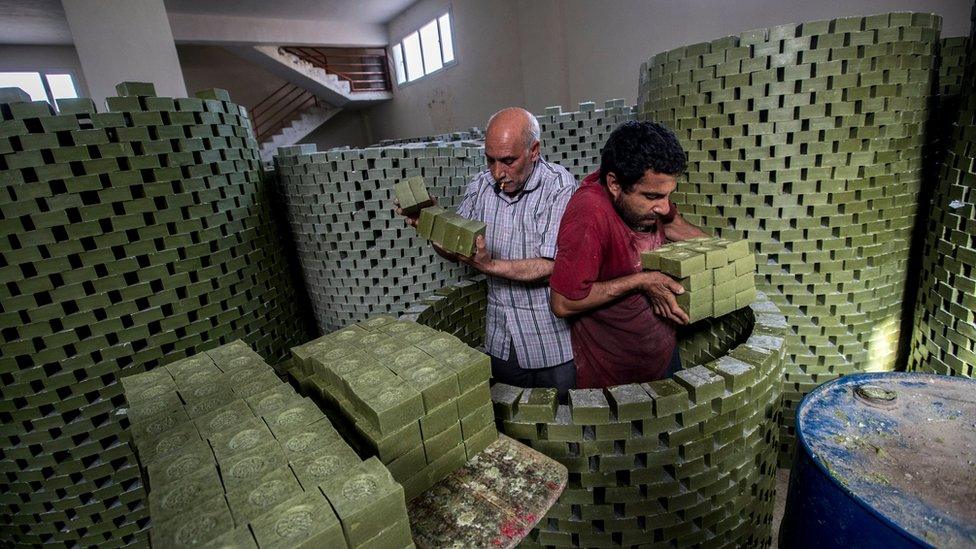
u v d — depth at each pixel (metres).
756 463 1.71
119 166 2.20
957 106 1.94
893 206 2.14
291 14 10.98
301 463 0.94
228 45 10.88
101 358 2.26
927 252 2.16
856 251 2.18
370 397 1.07
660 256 1.66
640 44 6.75
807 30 1.90
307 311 4.26
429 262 3.50
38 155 1.97
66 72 10.17
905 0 4.20
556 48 7.96
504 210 2.11
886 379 1.45
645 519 1.59
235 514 0.84
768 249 2.26
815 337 2.34
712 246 1.75
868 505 1.03
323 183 3.22
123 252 2.27
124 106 2.18
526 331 2.18
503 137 1.81
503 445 1.28
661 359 2.00
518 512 1.07
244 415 1.12
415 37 12.19
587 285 1.66
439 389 1.12
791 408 2.48
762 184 2.17
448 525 1.04
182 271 2.46
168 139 2.33
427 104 12.52
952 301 1.95
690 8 6.00
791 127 2.04
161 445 1.04
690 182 2.39
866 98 1.94
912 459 1.16
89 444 2.27
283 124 14.20
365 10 11.51
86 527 2.37
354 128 15.72
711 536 1.69
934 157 2.24
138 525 2.48
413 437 1.08
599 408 1.42
